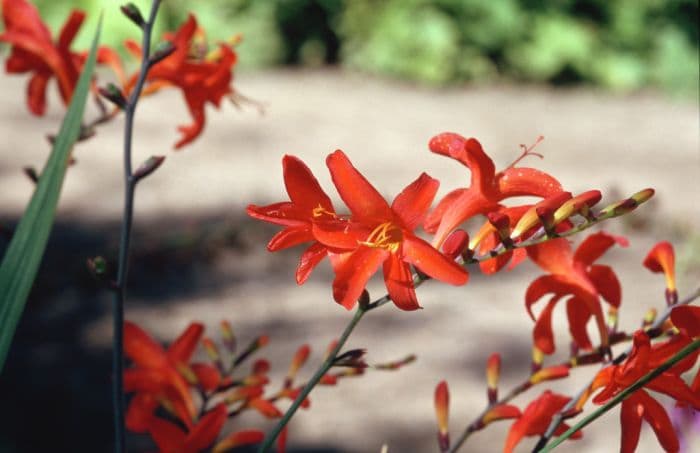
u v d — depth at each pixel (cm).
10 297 156
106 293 626
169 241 696
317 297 642
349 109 1105
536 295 172
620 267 680
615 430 471
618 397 138
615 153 987
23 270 157
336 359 150
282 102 1119
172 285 648
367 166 912
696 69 1276
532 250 171
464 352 566
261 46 1287
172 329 590
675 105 1211
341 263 141
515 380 532
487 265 157
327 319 609
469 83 1266
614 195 809
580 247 171
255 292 645
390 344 575
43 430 472
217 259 686
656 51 1306
